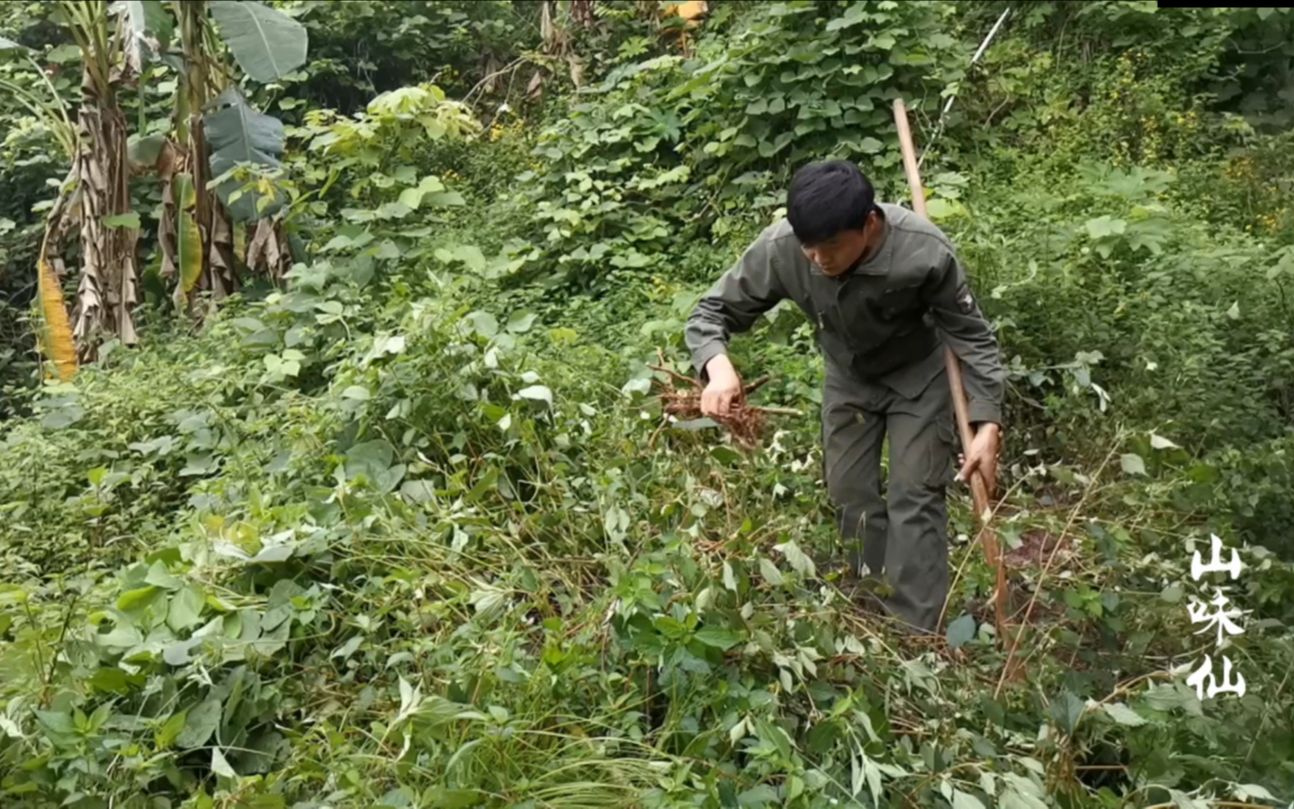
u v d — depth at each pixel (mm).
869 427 3287
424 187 5992
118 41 6355
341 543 3023
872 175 5977
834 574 2930
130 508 4156
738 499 3352
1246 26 7184
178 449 4406
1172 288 4715
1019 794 2188
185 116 6590
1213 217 5797
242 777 2346
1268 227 5707
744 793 2182
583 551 3199
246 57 6059
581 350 4605
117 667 2598
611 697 2459
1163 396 4082
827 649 2588
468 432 3600
